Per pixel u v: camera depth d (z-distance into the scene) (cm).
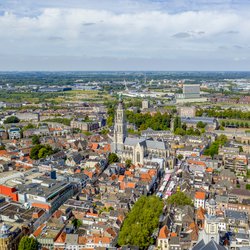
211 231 19075
